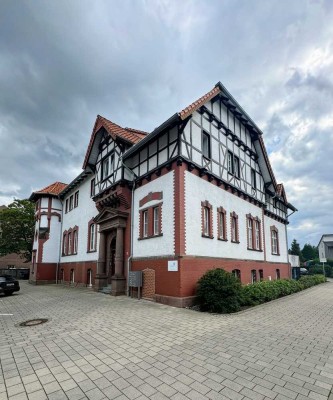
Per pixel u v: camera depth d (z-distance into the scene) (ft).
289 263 81.15
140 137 54.49
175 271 36.40
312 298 48.01
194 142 42.63
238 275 50.21
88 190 69.41
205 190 43.78
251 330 24.52
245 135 60.34
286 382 14.40
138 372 15.62
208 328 25.00
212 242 43.47
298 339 21.99
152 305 36.42
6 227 100.89
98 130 57.11
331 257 190.90
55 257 84.53
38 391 13.70
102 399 12.84
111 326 25.88
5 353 19.30
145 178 45.27
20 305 41.52
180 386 13.97
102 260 55.31
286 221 82.69
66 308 36.32
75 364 16.94
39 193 86.07
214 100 49.47
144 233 44.37
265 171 66.49
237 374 15.31
